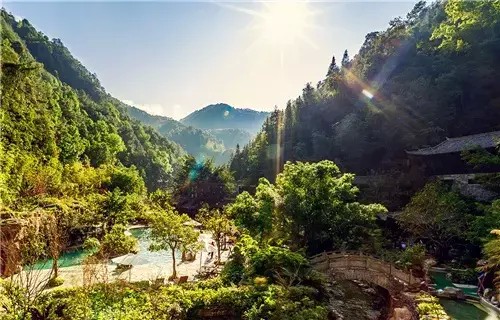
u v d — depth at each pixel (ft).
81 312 47.21
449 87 163.02
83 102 347.15
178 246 79.30
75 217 96.53
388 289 68.74
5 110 137.90
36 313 45.70
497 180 92.68
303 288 60.90
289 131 254.47
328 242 89.10
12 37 252.42
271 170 234.38
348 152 187.52
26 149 147.02
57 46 476.13
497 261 55.57
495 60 153.17
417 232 86.74
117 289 57.11
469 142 114.83
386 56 224.53
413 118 169.78
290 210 87.71
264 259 68.13
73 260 86.48
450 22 147.84
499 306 54.65
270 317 51.52
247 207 87.71
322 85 291.58
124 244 95.96
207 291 58.49
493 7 112.57
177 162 470.80
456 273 71.20
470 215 81.71
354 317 63.62
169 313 51.52
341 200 91.25
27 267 53.98
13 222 54.19
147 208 140.46
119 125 378.32
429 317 50.65
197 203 204.13
